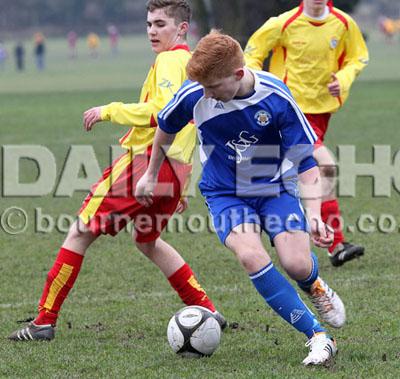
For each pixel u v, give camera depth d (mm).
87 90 102188
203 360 16875
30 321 20172
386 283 23312
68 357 17297
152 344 18203
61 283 18734
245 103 16047
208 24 88562
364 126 61062
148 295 22750
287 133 16359
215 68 15188
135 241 19328
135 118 17875
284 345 17844
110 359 17094
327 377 15461
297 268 16297
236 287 23328
